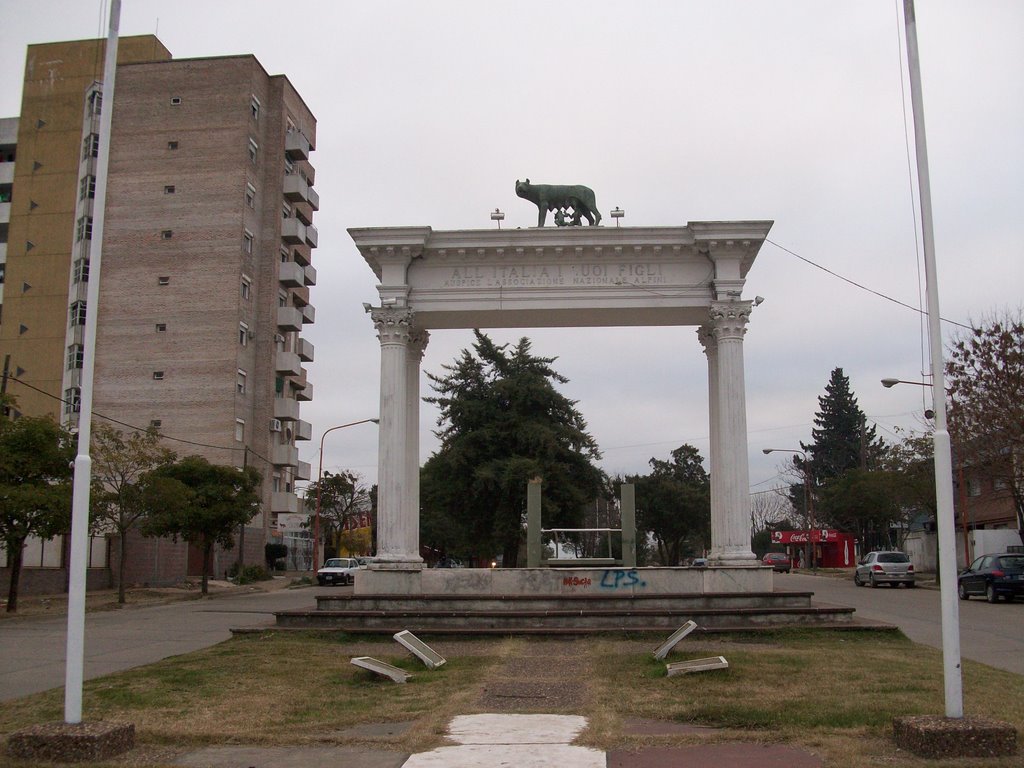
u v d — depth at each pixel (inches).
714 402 860.6
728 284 818.2
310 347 2466.8
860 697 422.3
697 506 2758.4
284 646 658.2
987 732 312.8
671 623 716.0
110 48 369.7
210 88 2117.4
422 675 513.0
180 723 377.1
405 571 792.9
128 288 2055.9
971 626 798.5
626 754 321.1
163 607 1146.7
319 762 315.3
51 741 319.6
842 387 3560.5
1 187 2236.7
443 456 1605.6
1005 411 1314.0
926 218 359.6
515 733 356.8
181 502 1274.6
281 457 2177.7
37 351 2091.5
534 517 857.5
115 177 2092.8
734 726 364.8
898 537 2461.9
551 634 686.5
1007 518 1785.2
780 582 1809.8
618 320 877.8
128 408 2010.3
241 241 2059.5
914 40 366.6
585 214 878.4
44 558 1429.6
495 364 1654.8
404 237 830.5
